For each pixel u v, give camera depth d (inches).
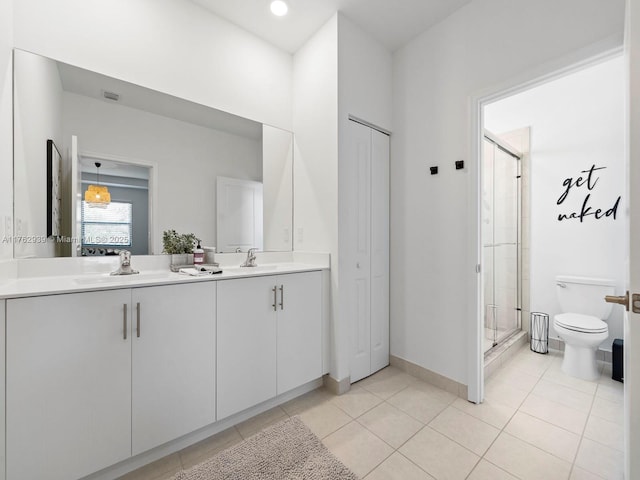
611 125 96.5
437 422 65.5
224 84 81.5
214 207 80.0
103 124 63.6
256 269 76.1
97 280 55.5
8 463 39.9
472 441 59.1
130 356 49.7
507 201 111.2
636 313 31.6
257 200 88.4
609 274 96.3
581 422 64.8
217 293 60.4
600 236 98.3
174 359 54.6
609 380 84.0
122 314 48.9
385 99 92.9
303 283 75.7
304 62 90.7
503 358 95.1
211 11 78.7
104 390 47.2
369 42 87.5
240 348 63.9
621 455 54.5
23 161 54.0
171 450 56.2
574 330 84.7
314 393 79.2
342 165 80.5
